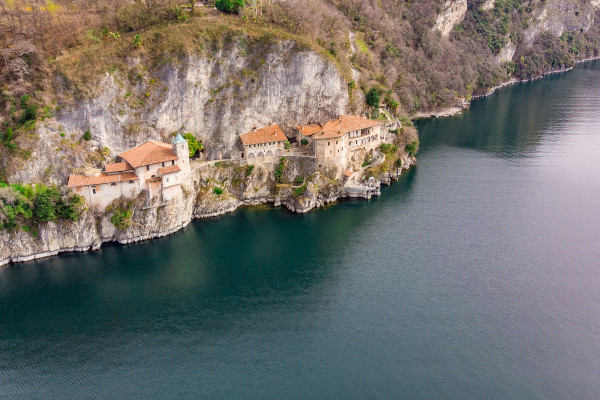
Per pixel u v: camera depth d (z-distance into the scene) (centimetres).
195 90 11688
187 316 8625
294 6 13712
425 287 9275
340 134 12462
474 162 15900
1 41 10900
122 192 10588
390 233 11294
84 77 10694
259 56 12206
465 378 7200
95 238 10462
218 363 7562
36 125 10381
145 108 11262
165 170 10719
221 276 9762
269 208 12494
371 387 7069
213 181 12094
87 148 10775
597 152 16700
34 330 8300
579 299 8825
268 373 7350
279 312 8688
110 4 12669
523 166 15475
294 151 12862
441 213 12225
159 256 10412
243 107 12188
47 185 10344
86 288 9381
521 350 7706
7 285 9444
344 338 8025
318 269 9962
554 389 6994
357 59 16325
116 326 8394
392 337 8012
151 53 11325
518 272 9656
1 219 9700
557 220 11756
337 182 12800
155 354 7762
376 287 9325
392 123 15175
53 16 11675
